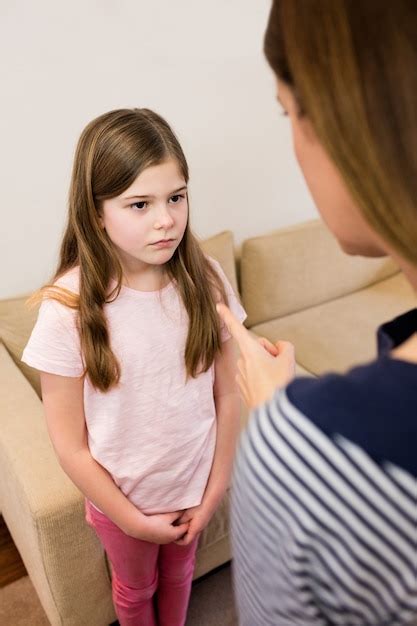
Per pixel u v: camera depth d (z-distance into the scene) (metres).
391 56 0.30
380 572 0.34
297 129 0.40
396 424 0.32
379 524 0.32
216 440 1.07
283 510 0.35
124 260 0.92
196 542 1.15
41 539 1.02
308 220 2.19
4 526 1.62
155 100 1.59
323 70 0.33
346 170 0.34
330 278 2.05
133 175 0.81
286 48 0.36
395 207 0.33
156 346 0.93
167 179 0.84
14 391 1.28
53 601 1.11
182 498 1.04
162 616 1.24
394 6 0.30
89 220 0.87
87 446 0.97
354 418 0.33
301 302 2.01
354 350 1.78
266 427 0.36
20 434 1.15
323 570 0.35
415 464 0.32
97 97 1.49
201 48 1.60
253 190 1.96
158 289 0.95
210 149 1.78
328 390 0.35
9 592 1.43
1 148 1.39
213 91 1.69
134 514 0.96
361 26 0.31
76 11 1.35
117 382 0.90
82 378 0.91
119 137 0.82
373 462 0.32
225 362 1.06
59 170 1.51
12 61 1.32
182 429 0.99
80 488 0.94
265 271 1.88
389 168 0.32
